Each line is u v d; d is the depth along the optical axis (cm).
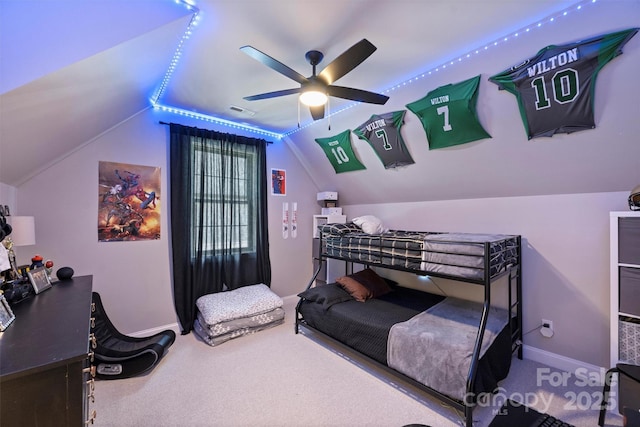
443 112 250
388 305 280
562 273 246
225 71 237
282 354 270
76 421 94
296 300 436
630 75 168
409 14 168
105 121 256
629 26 154
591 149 208
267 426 179
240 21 175
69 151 260
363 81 251
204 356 266
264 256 394
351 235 295
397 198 383
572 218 241
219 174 355
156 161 316
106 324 252
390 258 253
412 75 241
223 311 300
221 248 355
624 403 174
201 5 162
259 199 391
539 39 180
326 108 314
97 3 140
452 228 327
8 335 111
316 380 228
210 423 181
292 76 186
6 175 206
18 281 175
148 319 310
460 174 294
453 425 179
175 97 290
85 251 274
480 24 176
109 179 286
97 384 221
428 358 194
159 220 317
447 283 322
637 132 186
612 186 219
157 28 156
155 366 247
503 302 279
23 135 170
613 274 190
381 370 243
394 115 286
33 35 125
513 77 201
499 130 236
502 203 284
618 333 187
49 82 135
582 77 179
